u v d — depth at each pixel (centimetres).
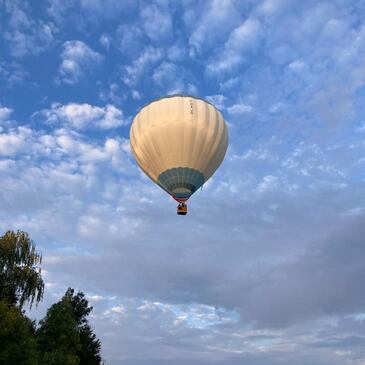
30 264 5016
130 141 5191
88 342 6316
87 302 6706
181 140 4831
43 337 4862
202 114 4925
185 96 5062
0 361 3819
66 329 4956
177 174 4859
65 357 4641
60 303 5178
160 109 4931
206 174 4981
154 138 4888
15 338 3956
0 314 3978
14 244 4991
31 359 3956
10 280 4856
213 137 4925
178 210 4862
